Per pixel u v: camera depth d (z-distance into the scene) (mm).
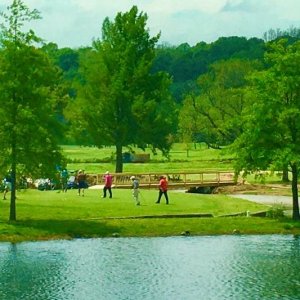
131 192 93500
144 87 121625
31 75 65000
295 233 67125
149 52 122062
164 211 73062
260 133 70375
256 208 78312
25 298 44000
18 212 70250
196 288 46562
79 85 122062
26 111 62844
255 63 163000
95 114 118625
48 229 63969
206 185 107375
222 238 64625
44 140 63969
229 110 151250
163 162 154125
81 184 87062
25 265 52906
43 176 64750
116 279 48875
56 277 49344
